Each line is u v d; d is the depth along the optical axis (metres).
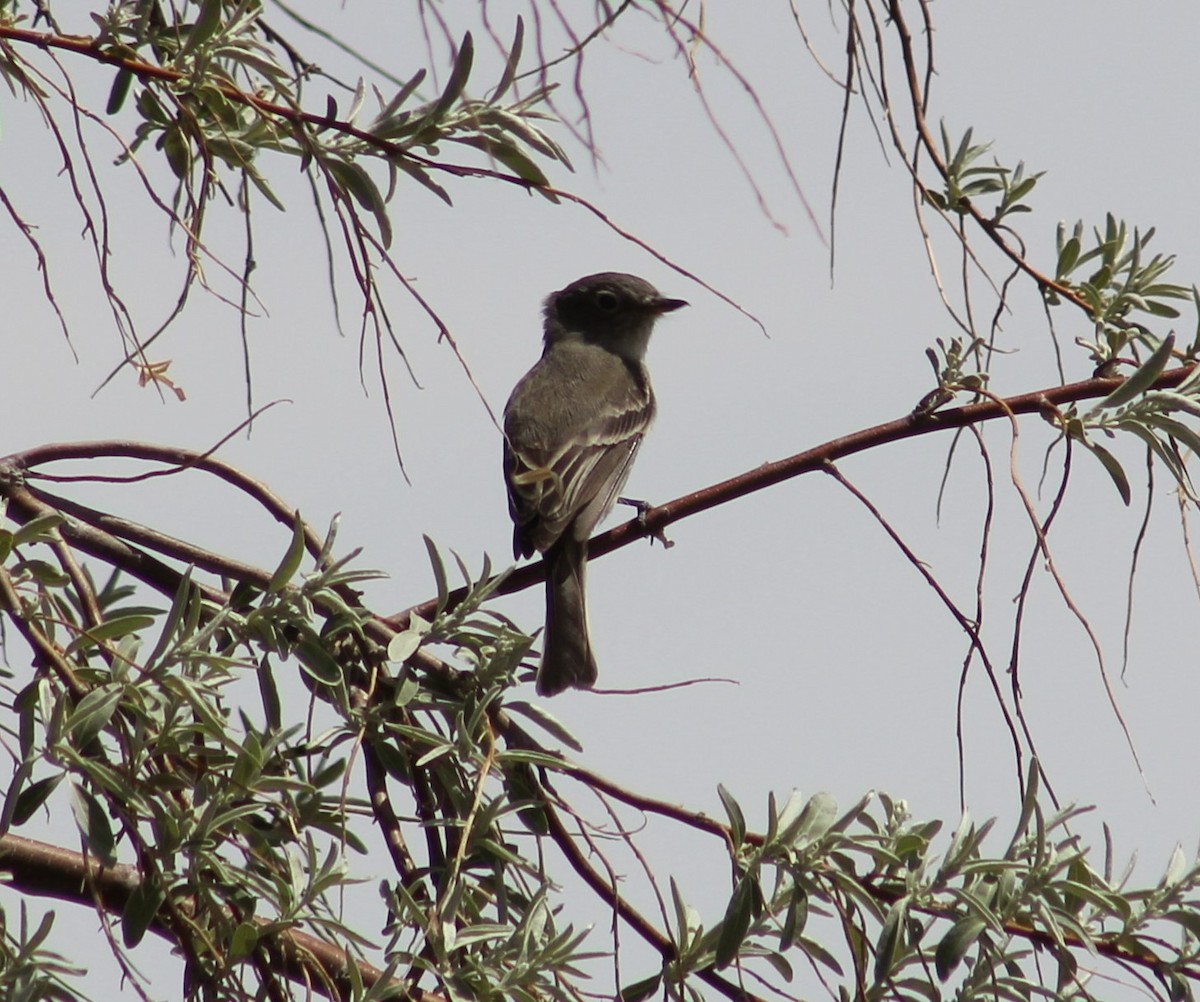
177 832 6.94
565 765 7.87
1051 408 8.80
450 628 8.16
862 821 7.97
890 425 9.05
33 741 6.74
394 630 8.48
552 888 7.78
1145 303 9.61
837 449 9.10
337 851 7.11
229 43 7.32
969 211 9.27
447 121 7.35
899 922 7.60
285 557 7.59
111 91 7.47
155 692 7.13
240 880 7.02
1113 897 7.80
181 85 7.33
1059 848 8.02
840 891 7.74
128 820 6.96
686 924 7.89
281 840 7.32
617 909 7.66
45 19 7.57
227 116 7.57
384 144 7.29
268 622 7.64
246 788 7.07
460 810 7.93
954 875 7.78
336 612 7.92
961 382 8.88
